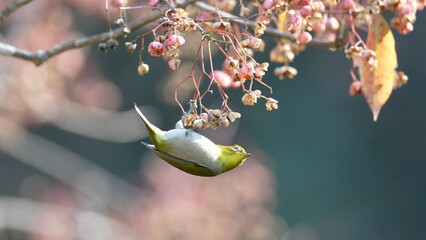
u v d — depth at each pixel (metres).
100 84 15.23
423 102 25.06
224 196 14.12
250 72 4.66
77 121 15.12
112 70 23.02
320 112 25.22
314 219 24.64
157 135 4.50
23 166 22.23
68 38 13.36
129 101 23.05
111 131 17.22
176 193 14.34
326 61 25.06
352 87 5.75
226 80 5.50
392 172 25.33
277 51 6.27
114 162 24.19
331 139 25.27
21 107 13.53
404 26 5.59
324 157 25.19
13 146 15.27
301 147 25.09
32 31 13.02
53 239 14.79
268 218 14.26
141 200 15.36
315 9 5.15
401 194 25.28
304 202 24.75
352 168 25.28
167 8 5.18
